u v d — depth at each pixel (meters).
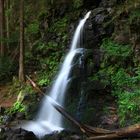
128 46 15.88
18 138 12.09
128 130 10.37
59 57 19.77
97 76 15.52
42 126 15.09
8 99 19.34
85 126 11.98
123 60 15.44
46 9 24.05
